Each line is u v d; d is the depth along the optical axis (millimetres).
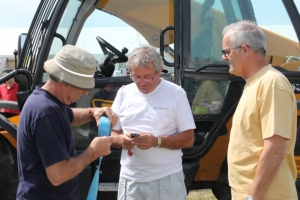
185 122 2814
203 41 3551
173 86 2865
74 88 2227
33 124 2129
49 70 2201
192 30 3543
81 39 3822
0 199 3906
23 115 2195
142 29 3797
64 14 3695
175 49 3545
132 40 3803
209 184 3934
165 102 2812
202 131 3660
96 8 3811
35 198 2189
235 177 2441
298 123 3498
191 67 3527
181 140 2785
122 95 2941
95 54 3814
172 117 2818
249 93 2389
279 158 2244
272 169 2246
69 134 2275
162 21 3773
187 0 3527
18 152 2238
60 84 2230
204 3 3580
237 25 2492
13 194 3924
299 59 3600
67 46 2264
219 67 3520
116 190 3584
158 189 2791
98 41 3816
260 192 2266
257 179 2273
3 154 3871
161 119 2789
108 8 3811
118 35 3812
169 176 2799
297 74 3529
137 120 2826
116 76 3746
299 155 3496
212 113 3604
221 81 3572
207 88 3574
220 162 3775
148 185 2791
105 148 2297
